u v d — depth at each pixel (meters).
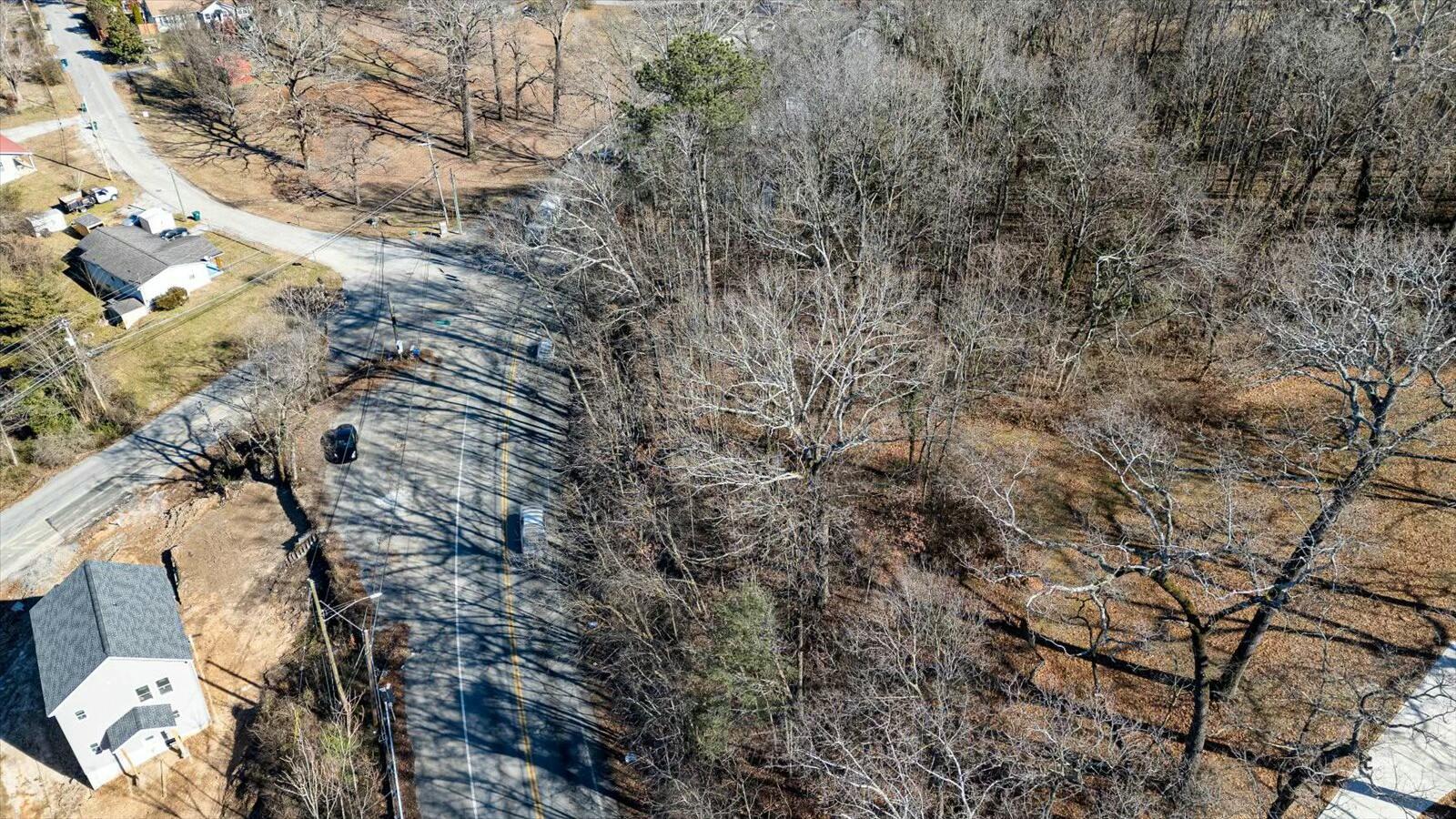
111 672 40.88
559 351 61.97
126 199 83.19
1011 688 38.34
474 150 92.38
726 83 52.94
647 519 42.38
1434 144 46.78
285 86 95.06
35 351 59.75
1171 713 36.81
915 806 28.30
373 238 79.88
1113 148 46.22
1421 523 41.62
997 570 43.38
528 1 105.06
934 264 53.62
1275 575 40.00
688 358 46.94
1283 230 52.69
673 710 37.84
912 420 46.50
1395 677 36.47
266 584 50.28
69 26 112.56
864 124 51.62
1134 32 68.12
